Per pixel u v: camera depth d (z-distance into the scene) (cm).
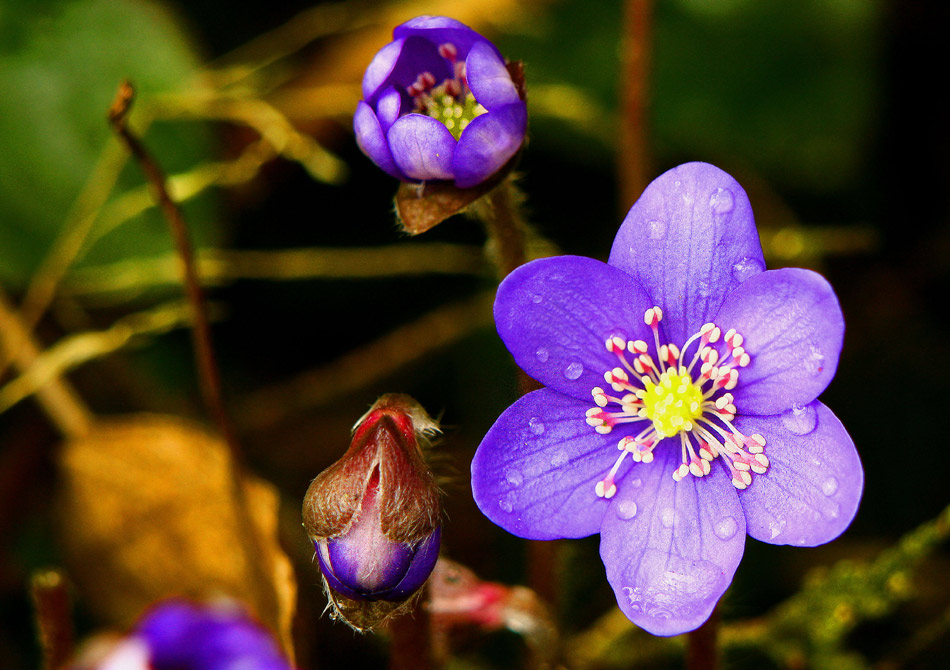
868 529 25
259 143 25
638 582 21
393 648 22
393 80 22
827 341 20
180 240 23
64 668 22
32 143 25
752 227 21
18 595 24
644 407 21
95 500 24
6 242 25
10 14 25
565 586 24
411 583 21
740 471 21
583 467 21
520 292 21
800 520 21
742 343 21
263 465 25
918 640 24
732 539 21
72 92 25
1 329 25
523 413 21
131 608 24
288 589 23
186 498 24
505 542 25
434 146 21
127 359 25
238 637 19
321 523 21
